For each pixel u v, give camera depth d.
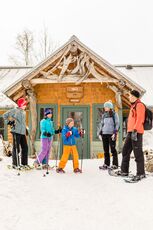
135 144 7.00
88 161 10.25
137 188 6.23
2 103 16.55
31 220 4.61
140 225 4.35
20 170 7.77
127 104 14.26
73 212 4.96
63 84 13.73
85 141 13.46
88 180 7.05
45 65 12.88
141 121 7.02
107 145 8.66
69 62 13.02
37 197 5.72
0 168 7.96
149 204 5.22
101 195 5.85
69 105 13.65
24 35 36.19
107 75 13.13
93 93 13.62
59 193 5.99
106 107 8.73
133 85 12.45
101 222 4.52
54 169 8.43
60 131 8.59
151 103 17.28
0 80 20.72
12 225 4.39
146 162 8.86
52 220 4.61
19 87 12.83
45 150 8.36
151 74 21.27
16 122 8.05
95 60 12.81
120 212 4.91
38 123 13.52
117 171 7.69
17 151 8.05
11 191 6.00
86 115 13.59
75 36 12.74
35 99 13.36
